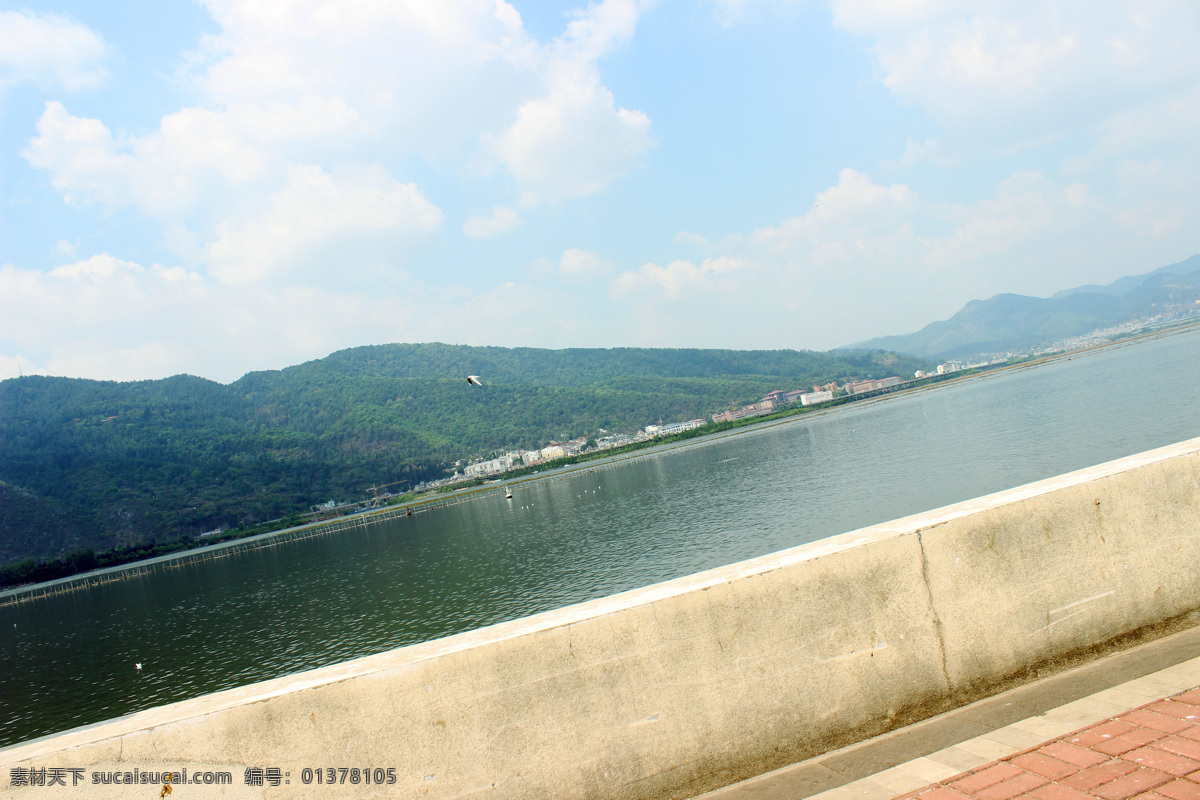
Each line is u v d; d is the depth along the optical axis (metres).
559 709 3.32
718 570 3.97
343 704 3.09
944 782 3.04
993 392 135.12
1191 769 2.73
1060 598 4.20
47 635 61.50
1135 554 4.40
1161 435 50.66
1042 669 4.12
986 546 4.09
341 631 40.66
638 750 3.40
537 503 105.56
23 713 34.56
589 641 3.39
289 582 68.94
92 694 36.38
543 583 43.31
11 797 2.69
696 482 84.69
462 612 39.81
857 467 67.75
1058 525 4.25
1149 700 3.46
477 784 3.19
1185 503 4.58
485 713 3.23
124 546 141.00
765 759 3.57
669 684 3.48
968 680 3.97
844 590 3.79
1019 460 52.50
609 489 102.56
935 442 74.31
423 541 82.81
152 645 47.62
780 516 50.06
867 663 3.79
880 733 3.76
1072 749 3.11
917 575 3.94
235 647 41.81
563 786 3.30
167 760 2.88
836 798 3.11
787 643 3.67
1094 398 82.94
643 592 3.79
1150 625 4.37
